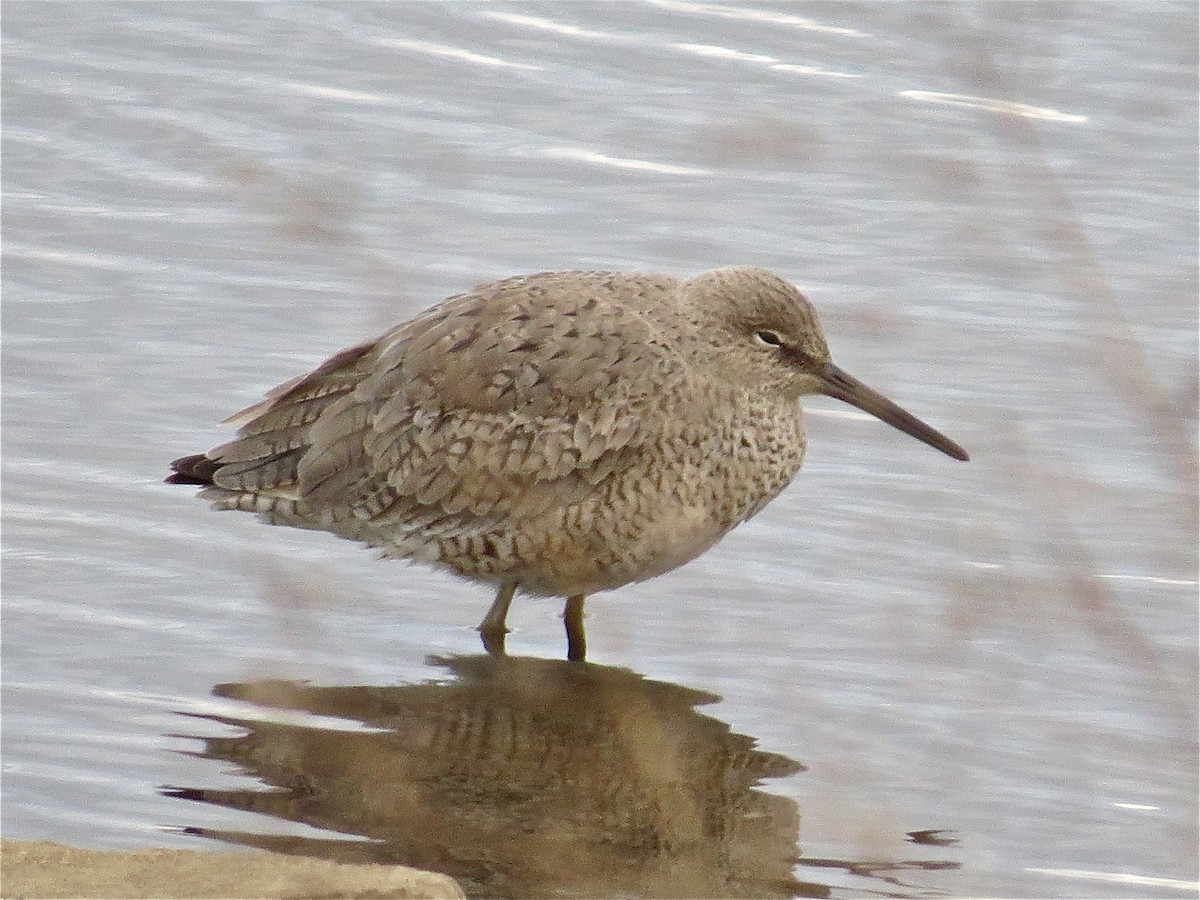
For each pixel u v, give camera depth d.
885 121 20.59
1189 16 22.22
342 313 18.28
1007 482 15.69
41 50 22.58
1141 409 15.05
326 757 12.81
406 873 10.41
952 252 18.97
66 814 11.96
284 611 14.39
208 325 18.12
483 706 13.60
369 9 23.39
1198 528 14.85
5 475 16.00
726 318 14.44
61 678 13.52
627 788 12.56
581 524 14.23
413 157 20.52
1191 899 11.27
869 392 14.92
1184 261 18.61
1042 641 14.02
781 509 15.80
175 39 22.88
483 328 14.45
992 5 17.12
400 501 14.54
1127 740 12.86
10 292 18.58
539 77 22.06
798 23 22.73
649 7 23.33
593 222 19.58
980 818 12.07
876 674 13.73
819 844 11.94
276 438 14.88
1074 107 20.97
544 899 11.30
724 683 13.80
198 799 12.23
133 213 19.78
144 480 16.08
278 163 20.31
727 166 20.36
